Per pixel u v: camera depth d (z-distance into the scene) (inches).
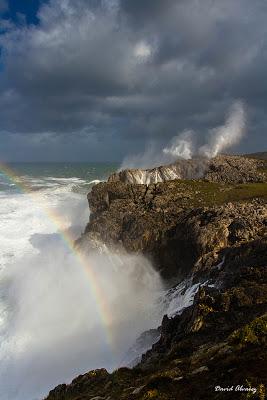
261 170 2689.5
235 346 601.3
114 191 2249.0
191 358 647.8
